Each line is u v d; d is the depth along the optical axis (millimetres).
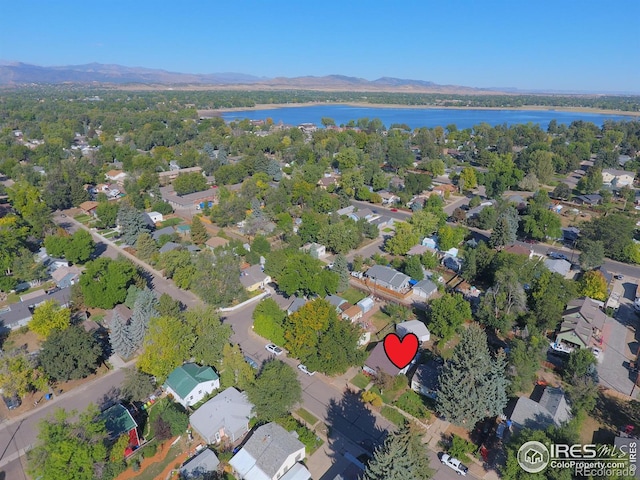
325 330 59406
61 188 130375
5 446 47906
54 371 54906
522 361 54281
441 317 65000
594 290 77688
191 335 58688
